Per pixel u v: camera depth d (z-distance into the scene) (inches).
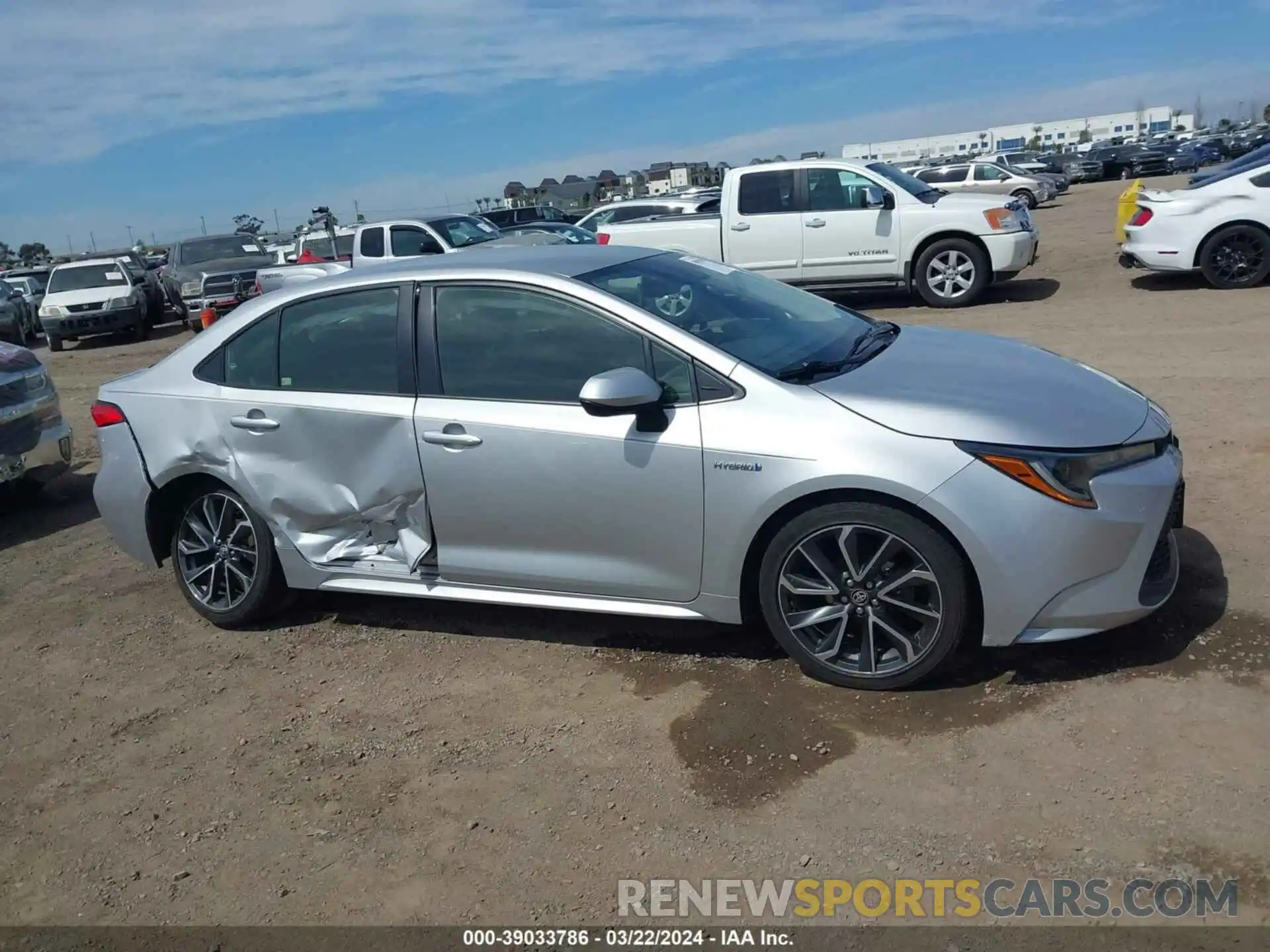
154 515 191.9
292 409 173.6
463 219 641.6
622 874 116.8
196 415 182.7
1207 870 106.8
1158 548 142.6
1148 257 463.2
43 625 207.6
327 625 191.8
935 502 133.2
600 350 154.4
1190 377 296.0
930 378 149.7
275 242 1355.8
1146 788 119.4
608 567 155.9
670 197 814.5
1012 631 136.6
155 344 740.0
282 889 121.0
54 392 285.4
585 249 185.0
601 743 142.3
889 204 479.5
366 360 170.2
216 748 153.7
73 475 333.7
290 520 179.2
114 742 159.3
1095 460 134.4
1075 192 1465.3
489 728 149.7
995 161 1443.2
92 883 126.6
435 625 186.1
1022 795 121.0
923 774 127.3
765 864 115.6
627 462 149.2
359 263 615.5
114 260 794.8
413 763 143.3
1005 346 170.7
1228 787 118.0
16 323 749.9
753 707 146.0
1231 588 161.8
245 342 181.9
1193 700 134.6
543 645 173.6
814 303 187.0
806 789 127.3
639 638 171.3
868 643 143.9
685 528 148.2
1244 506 194.1
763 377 145.9
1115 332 377.7
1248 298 420.5
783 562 144.7
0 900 125.6
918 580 138.8
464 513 162.9
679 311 161.2
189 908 119.9
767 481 141.0
